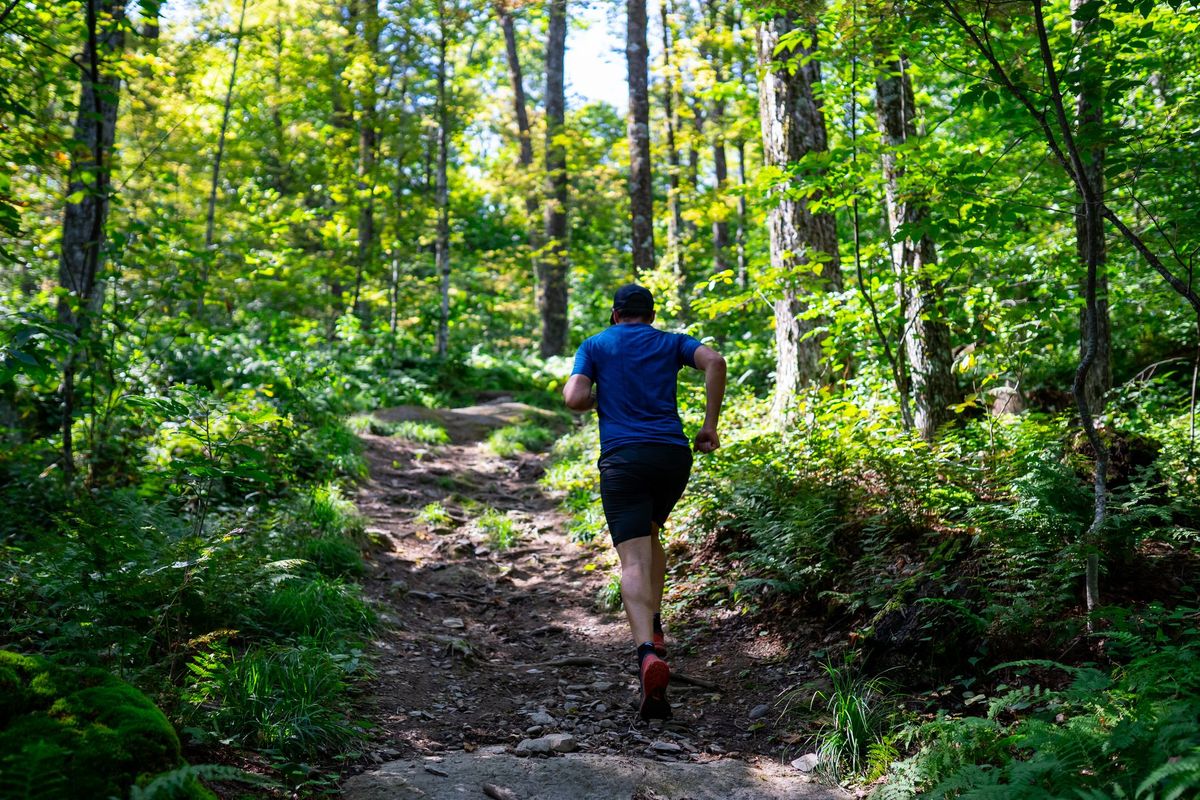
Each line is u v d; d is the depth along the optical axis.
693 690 4.63
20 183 8.13
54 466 6.96
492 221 37.44
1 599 4.09
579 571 7.03
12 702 2.72
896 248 7.46
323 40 19.12
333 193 20.47
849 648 4.61
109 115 8.58
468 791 3.34
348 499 8.85
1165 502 4.88
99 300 7.96
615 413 4.09
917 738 3.68
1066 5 7.22
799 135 8.38
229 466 5.23
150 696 3.40
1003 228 5.54
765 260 18.31
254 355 13.46
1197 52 6.57
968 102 4.55
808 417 7.95
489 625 5.98
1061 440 5.61
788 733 4.03
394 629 5.54
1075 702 3.22
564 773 3.52
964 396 7.81
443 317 20.20
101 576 3.91
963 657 4.16
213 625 4.41
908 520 5.21
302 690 3.83
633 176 15.29
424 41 18.20
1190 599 4.16
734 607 5.56
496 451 12.80
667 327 14.19
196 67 13.62
